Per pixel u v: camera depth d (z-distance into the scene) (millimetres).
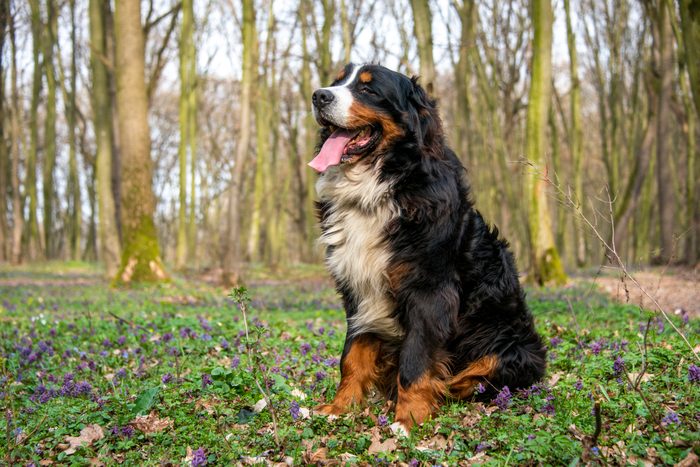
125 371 5145
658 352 4844
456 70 23203
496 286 4258
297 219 35531
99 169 17391
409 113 4219
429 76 11898
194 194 26016
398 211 4047
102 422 4008
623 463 2979
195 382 4695
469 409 4023
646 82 21812
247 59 16641
